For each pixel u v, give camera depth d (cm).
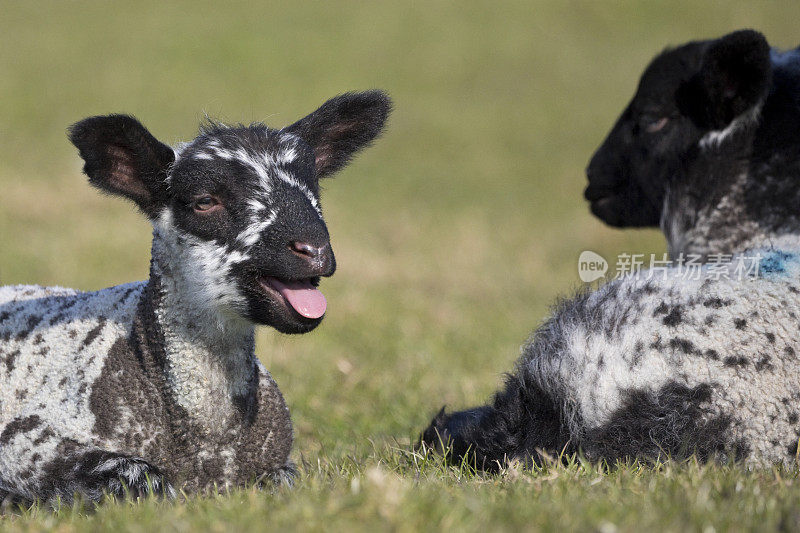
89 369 898
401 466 944
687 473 776
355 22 7206
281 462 953
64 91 5559
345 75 6194
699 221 1233
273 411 953
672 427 877
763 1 7344
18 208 3378
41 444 864
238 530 625
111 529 680
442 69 6431
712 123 1216
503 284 2584
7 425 898
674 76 1267
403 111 5694
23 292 1079
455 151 5003
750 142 1184
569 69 6462
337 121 1035
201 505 734
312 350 1719
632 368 900
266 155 909
